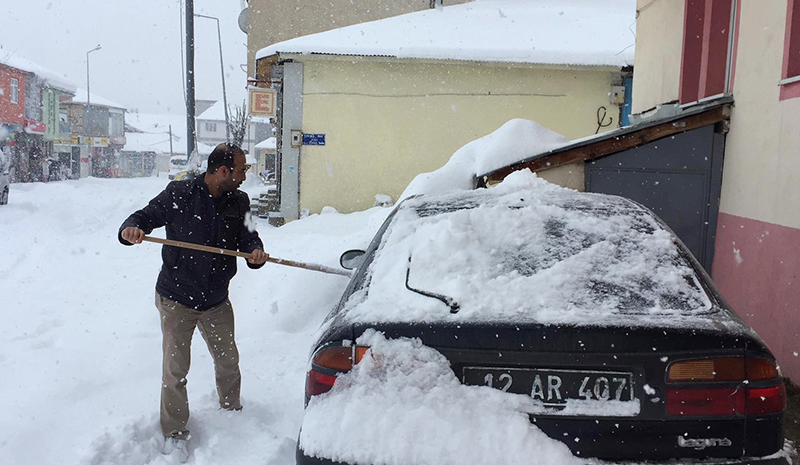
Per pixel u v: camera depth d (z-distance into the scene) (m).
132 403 4.21
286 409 4.15
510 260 2.87
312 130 14.52
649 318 2.43
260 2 21.31
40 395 4.32
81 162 58.78
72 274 8.31
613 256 2.88
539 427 2.28
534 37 15.22
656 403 2.27
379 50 13.93
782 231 5.02
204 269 3.71
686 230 6.55
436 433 2.24
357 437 2.26
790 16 5.03
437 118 14.55
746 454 2.29
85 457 3.40
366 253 3.26
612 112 14.53
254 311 6.15
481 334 2.34
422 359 2.35
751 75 5.78
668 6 8.73
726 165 6.31
